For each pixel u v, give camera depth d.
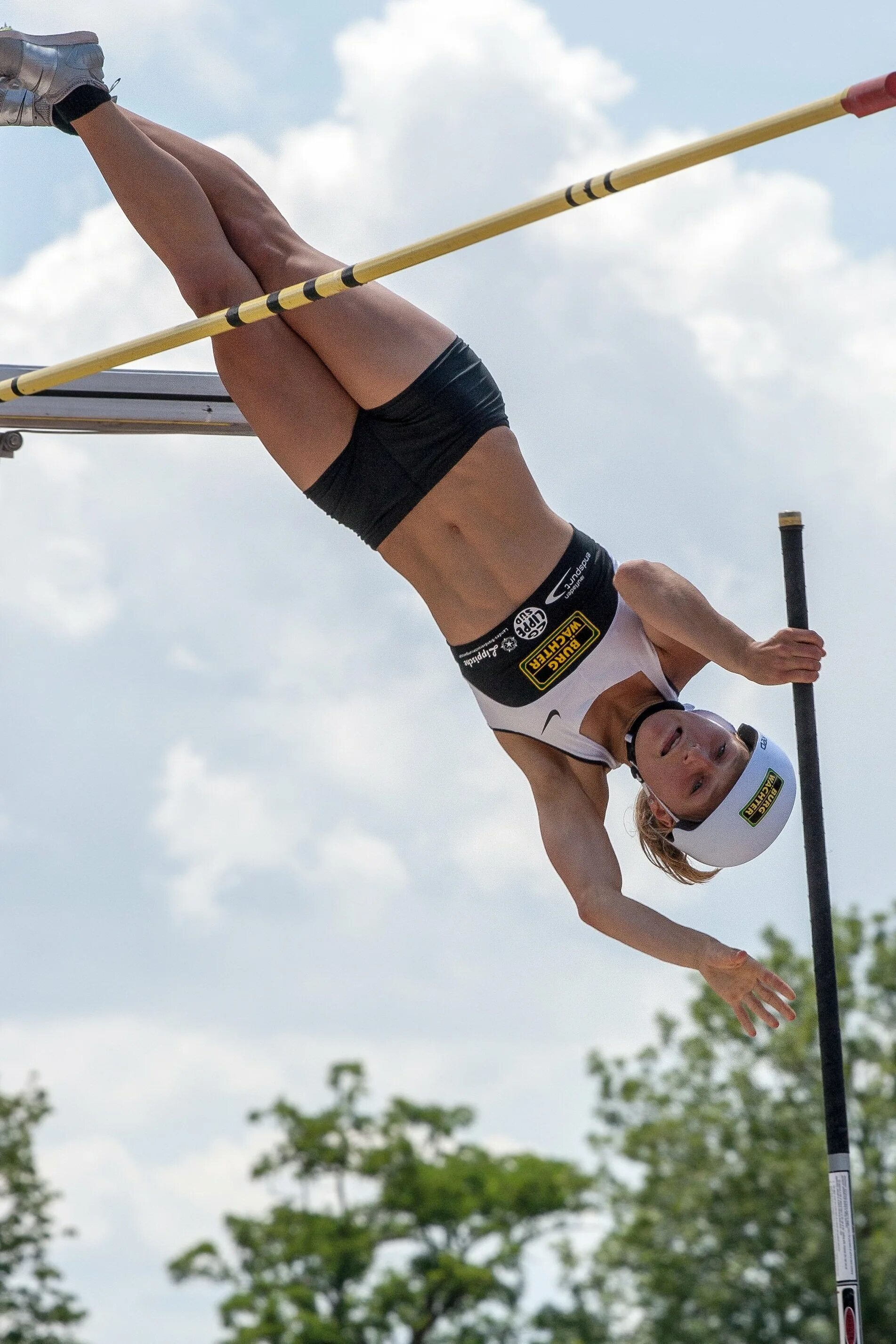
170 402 15.88
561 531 12.95
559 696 12.84
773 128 9.41
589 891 12.45
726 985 11.88
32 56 12.52
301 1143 77.25
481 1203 77.38
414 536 12.98
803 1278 56.06
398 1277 75.94
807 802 12.34
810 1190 55.62
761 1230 57.34
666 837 13.44
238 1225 75.94
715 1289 56.69
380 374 12.66
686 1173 58.12
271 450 13.13
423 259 10.70
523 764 13.12
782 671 11.84
